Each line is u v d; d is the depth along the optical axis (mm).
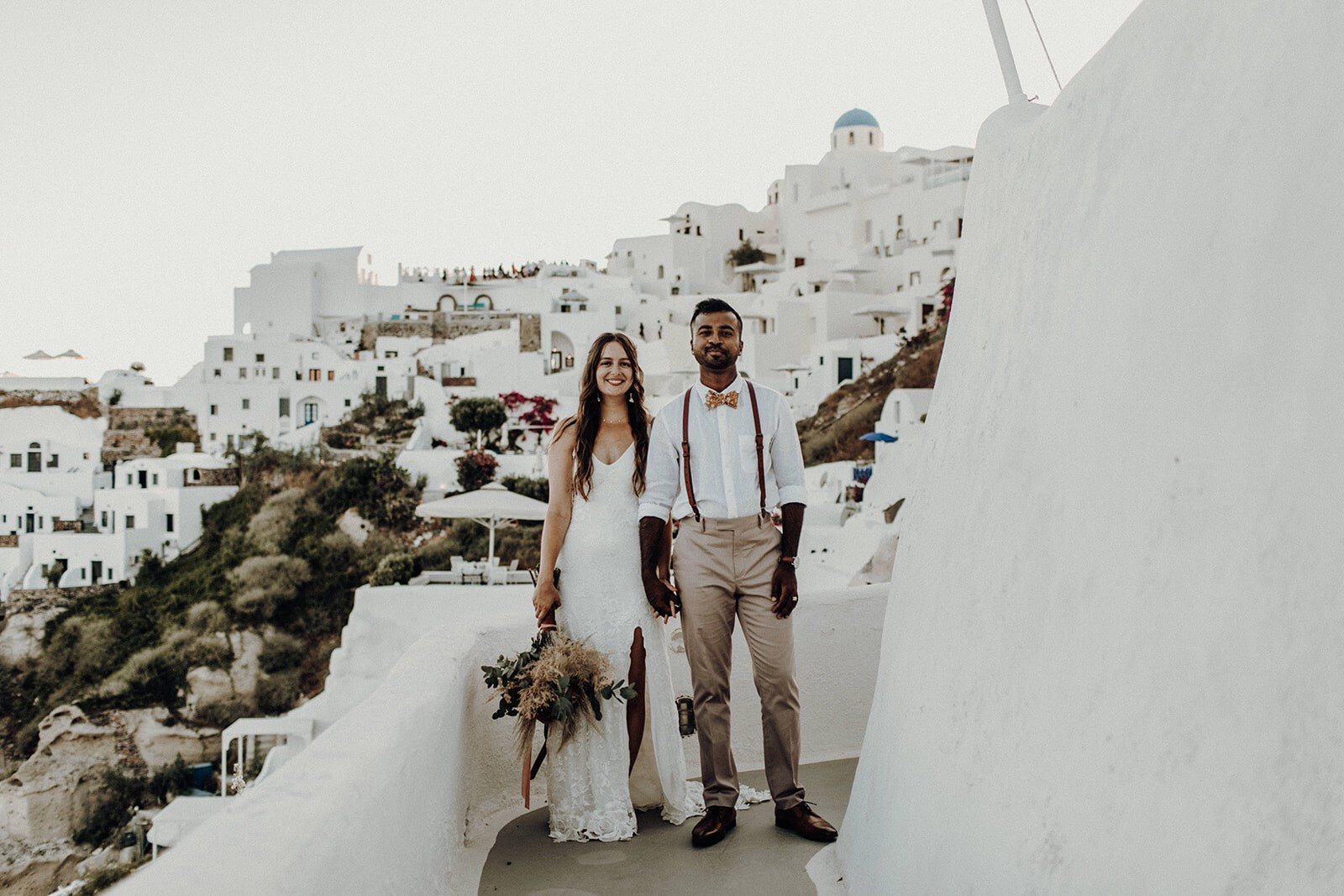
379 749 2371
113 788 31562
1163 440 1858
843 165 68812
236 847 1660
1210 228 1805
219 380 58781
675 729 4094
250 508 44938
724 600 3936
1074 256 2436
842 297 52656
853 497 30797
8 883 28391
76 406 58562
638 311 64125
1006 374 2832
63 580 43062
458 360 58031
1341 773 1310
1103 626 1963
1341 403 1410
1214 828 1519
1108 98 2389
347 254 72438
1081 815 1893
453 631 3986
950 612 2877
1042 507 2365
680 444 3979
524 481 41812
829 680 4984
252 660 36594
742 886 3449
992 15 3582
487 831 3949
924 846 2689
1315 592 1405
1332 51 1526
